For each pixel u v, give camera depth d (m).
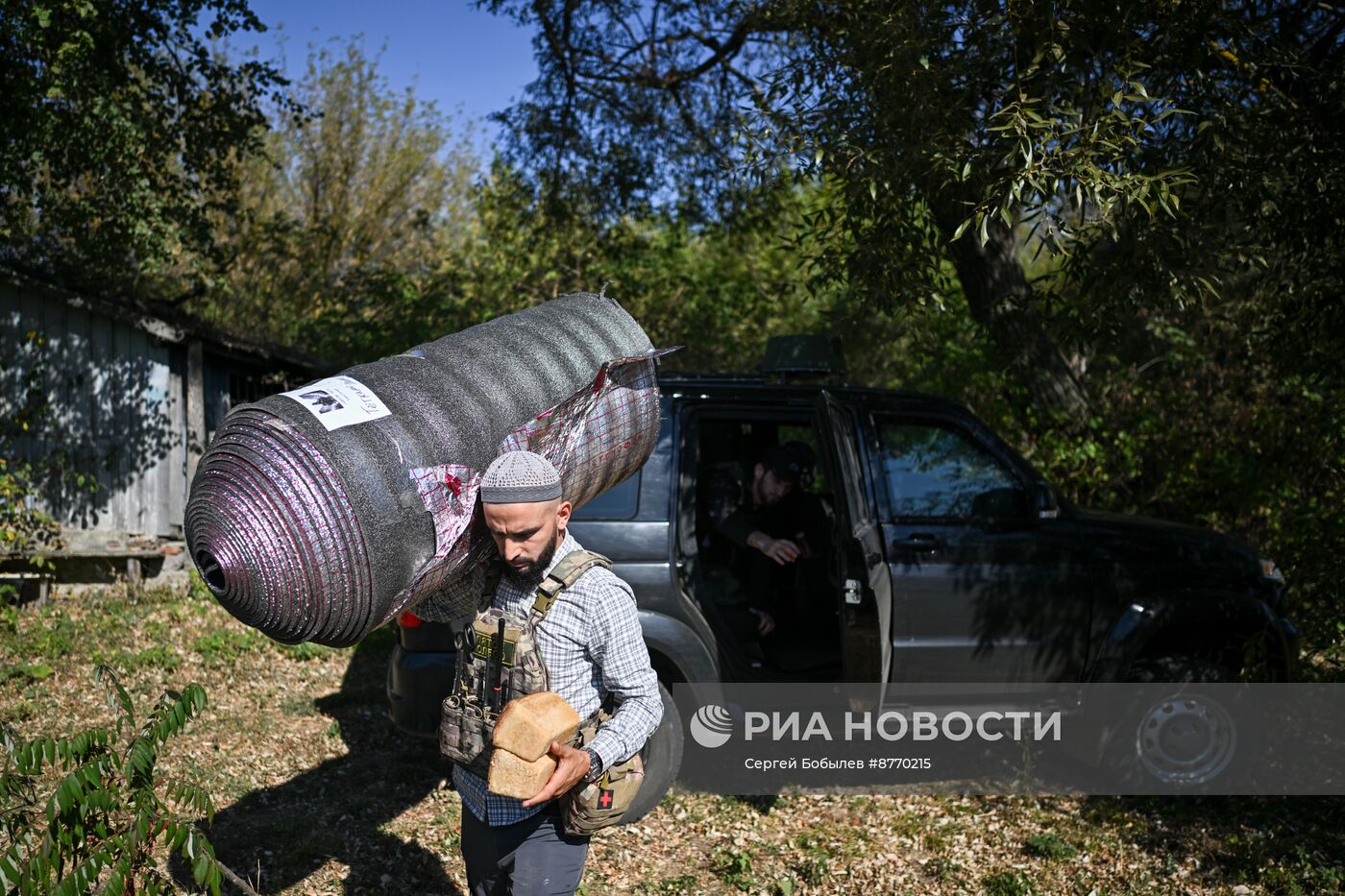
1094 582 4.76
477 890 2.70
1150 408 8.14
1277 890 3.91
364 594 2.40
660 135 11.44
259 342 11.75
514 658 2.45
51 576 8.02
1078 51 4.88
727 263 14.36
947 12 5.25
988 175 4.95
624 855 4.16
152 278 11.95
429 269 16.70
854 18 5.78
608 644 2.46
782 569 5.36
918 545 4.68
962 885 3.96
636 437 3.36
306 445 2.39
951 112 5.17
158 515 10.23
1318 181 5.25
